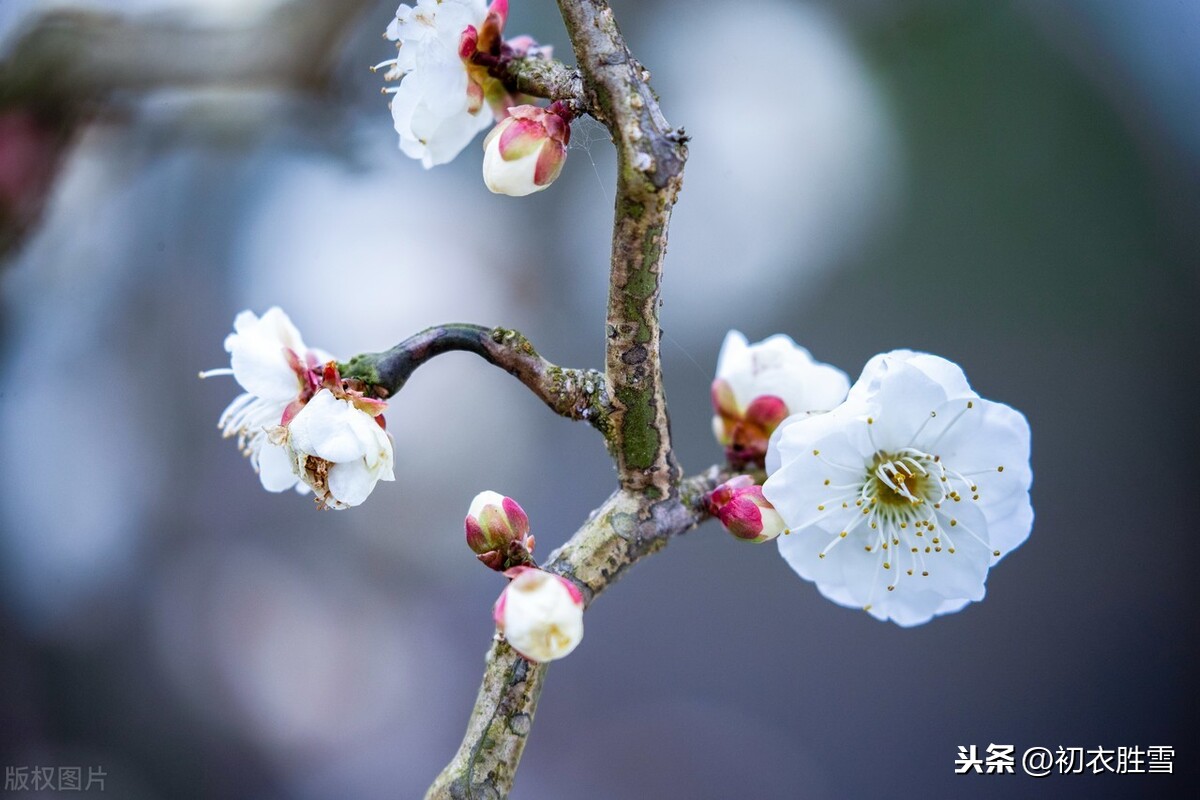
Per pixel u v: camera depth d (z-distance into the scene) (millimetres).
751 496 356
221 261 594
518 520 350
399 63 362
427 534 651
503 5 361
